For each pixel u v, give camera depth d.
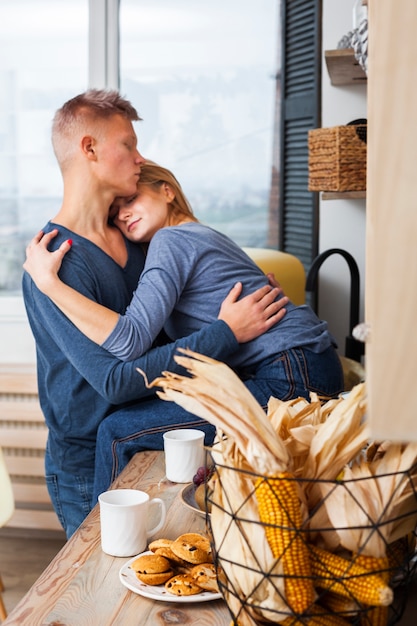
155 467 1.60
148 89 3.48
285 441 0.95
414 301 0.50
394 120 0.50
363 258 3.23
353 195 2.84
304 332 2.09
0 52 3.46
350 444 0.88
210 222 3.54
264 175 3.50
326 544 0.85
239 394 0.85
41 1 3.41
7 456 3.18
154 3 3.42
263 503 0.83
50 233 2.02
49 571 1.13
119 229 2.23
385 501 0.84
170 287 2.01
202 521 1.29
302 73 3.26
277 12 3.40
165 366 1.95
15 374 3.08
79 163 2.06
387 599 0.78
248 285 2.14
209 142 3.49
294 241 3.42
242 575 0.84
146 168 2.21
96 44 3.37
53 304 1.98
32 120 3.48
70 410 2.10
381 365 0.50
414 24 0.49
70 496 2.19
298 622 0.83
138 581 1.07
